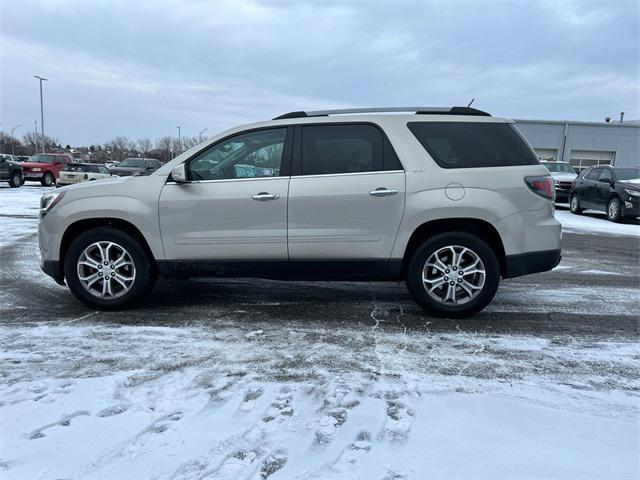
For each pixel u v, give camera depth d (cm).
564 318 459
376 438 255
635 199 1338
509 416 277
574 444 251
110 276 454
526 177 434
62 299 507
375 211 430
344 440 253
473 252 431
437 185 427
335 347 378
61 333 403
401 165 433
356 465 233
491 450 245
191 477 223
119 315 452
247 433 258
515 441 253
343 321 440
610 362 355
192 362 348
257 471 228
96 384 311
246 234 439
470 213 425
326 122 444
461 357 360
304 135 444
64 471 227
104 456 238
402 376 327
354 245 435
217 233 441
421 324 434
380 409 284
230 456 239
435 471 229
